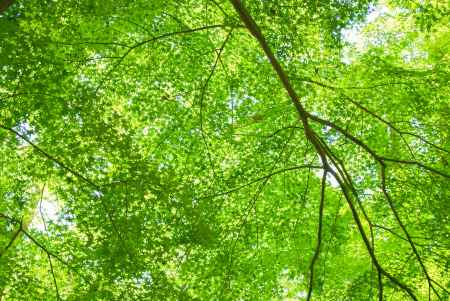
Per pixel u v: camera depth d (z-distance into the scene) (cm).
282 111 1238
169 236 1023
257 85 1206
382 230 1273
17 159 1003
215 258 1159
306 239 1246
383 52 1213
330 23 1009
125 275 911
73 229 982
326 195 1286
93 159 907
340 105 1218
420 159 1228
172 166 1097
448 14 1023
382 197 1228
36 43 870
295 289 1280
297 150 1265
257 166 1239
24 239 1046
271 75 1168
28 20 890
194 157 1212
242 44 1187
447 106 1174
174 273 1117
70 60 1031
